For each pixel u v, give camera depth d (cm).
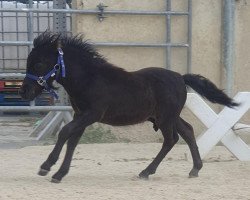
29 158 1066
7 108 1191
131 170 963
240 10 1294
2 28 1875
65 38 849
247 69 1303
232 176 916
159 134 1280
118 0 1263
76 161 1043
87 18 1253
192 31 1292
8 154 1109
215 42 1300
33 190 773
